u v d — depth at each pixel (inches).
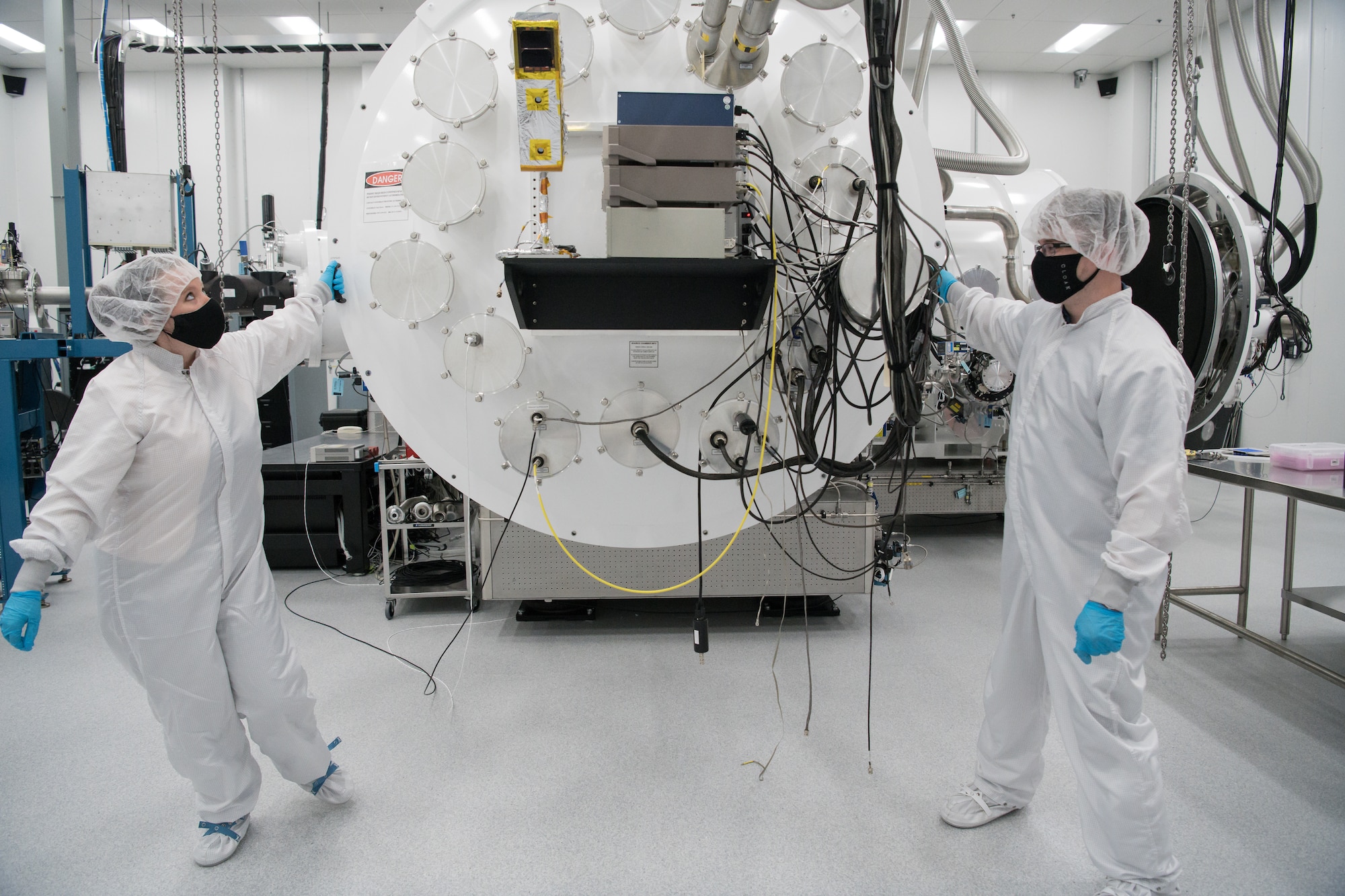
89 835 63.6
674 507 70.7
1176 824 64.5
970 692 88.8
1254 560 143.7
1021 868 59.3
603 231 63.9
